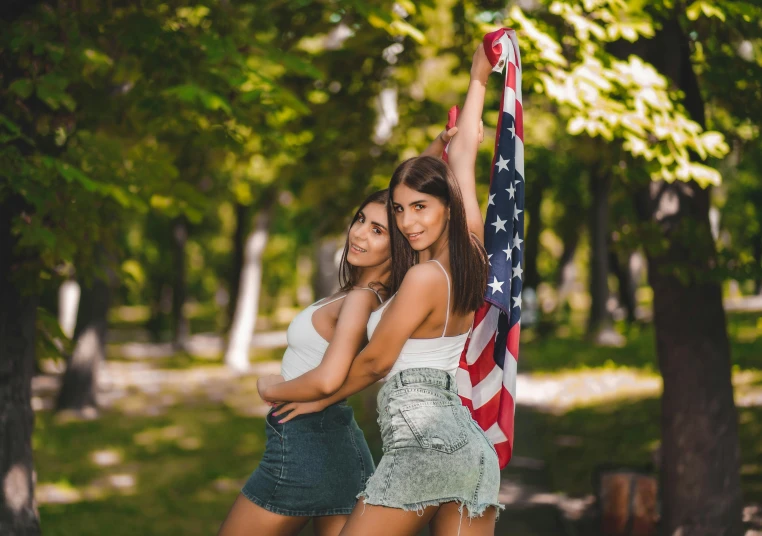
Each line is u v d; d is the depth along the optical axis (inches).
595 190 900.0
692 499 269.0
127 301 1862.7
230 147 233.5
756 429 422.9
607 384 624.1
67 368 621.3
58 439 529.3
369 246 117.6
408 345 108.7
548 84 194.5
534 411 553.0
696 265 260.2
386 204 118.3
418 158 110.7
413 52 322.7
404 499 103.7
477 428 109.5
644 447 440.8
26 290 215.6
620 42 254.2
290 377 120.6
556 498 354.3
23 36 197.5
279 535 120.3
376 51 312.5
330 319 118.6
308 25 276.7
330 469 118.6
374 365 109.2
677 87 251.9
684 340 269.7
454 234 108.3
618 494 308.2
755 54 261.3
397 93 374.0
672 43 252.1
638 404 546.0
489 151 511.2
